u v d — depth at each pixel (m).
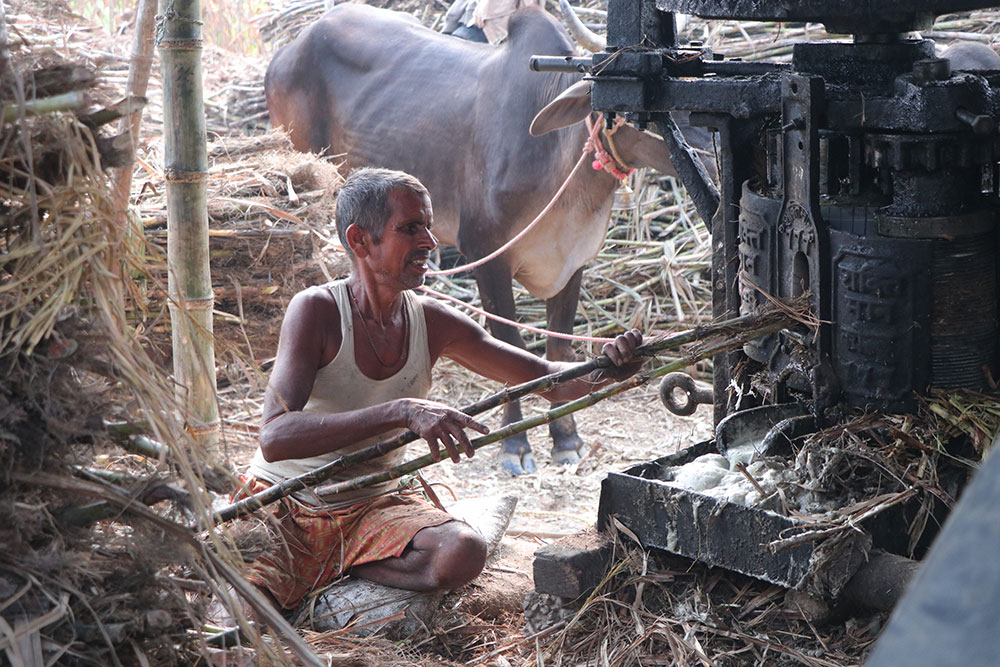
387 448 2.79
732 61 3.35
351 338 3.10
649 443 5.38
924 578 0.60
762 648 2.79
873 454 2.77
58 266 1.96
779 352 2.96
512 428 2.80
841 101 2.73
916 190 2.67
